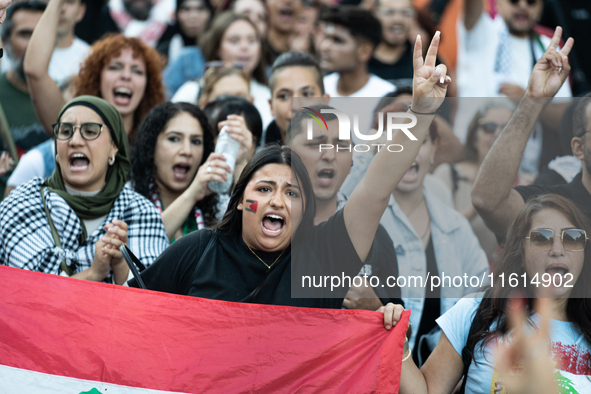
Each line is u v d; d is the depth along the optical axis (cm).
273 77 1434
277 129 1430
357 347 891
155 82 1431
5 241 1035
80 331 887
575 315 904
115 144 1123
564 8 1878
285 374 886
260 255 930
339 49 1605
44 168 1330
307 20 1944
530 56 1811
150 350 886
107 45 1391
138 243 1088
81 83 1393
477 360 895
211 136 1270
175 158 1228
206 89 1534
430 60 877
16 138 1506
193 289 919
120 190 1127
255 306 899
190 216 1201
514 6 1794
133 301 898
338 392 880
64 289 899
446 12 1869
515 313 899
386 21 1756
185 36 1972
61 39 1656
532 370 884
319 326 897
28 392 870
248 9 1889
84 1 1838
